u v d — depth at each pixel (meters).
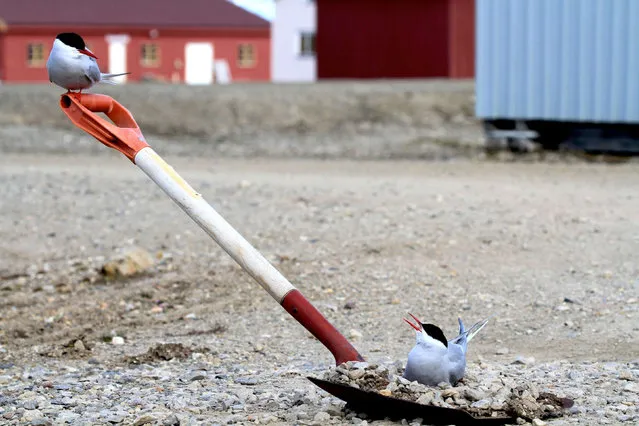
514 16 21.88
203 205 6.03
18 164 20.44
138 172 18.67
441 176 18.44
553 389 6.76
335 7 39.69
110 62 58.31
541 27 21.59
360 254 12.02
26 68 57.72
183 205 6.05
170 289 11.41
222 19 59.00
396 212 14.12
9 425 6.28
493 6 22.08
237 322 10.07
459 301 10.19
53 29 57.59
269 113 27.23
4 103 28.58
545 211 13.98
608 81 20.88
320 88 30.91
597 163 20.45
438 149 22.95
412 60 38.53
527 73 21.83
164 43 58.62
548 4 21.48
